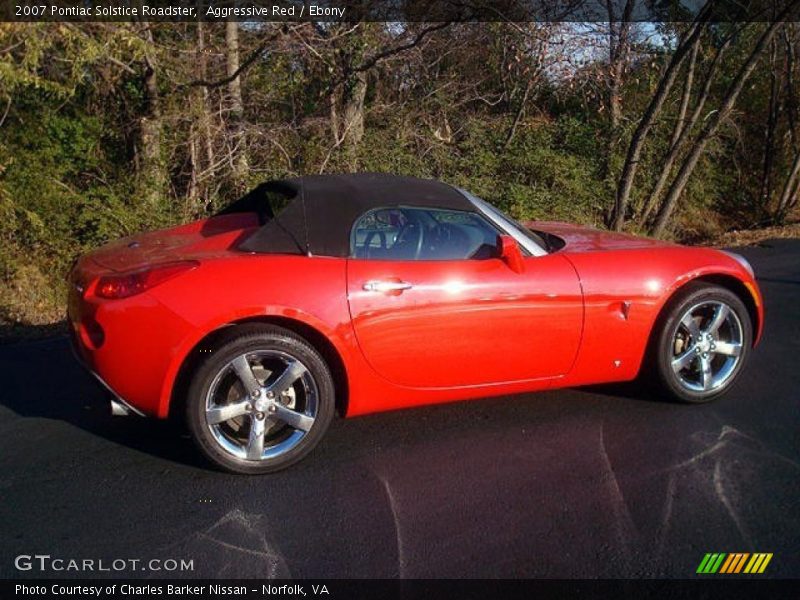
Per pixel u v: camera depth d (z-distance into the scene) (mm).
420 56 11844
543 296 3963
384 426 4156
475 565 2857
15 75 7406
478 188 11781
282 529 3129
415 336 3762
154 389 3475
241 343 3477
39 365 5453
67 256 9000
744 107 17125
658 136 13938
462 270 3857
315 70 10953
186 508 3309
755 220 17281
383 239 3902
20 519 3229
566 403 4449
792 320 6438
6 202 8562
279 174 10227
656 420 4176
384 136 11555
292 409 3648
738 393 4590
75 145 9648
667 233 14477
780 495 3332
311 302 3566
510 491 3414
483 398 4535
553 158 12578
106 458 3820
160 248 3951
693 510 3219
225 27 10266
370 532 3094
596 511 3225
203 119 9938
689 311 4273
